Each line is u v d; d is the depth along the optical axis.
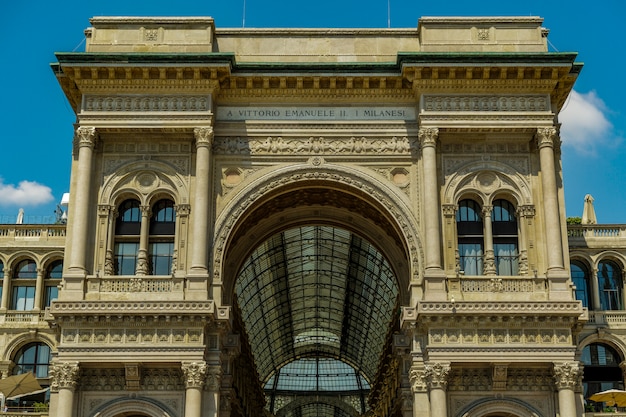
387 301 98.31
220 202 62.34
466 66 61.53
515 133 62.78
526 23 65.12
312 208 69.25
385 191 62.44
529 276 60.19
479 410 58.06
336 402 138.62
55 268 78.44
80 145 61.88
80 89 62.72
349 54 65.56
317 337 127.69
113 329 57.94
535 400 58.41
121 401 57.91
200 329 57.88
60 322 57.84
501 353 57.22
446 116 62.22
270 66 62.81
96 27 64.69
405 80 63.28
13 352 75.75
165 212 63.12
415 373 58.84
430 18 64.81
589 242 76.25
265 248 88.69
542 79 62.56
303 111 63.97
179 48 64.25
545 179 61.28
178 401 58.16
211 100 62.69
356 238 87.25
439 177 62.44
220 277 60.59
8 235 78.44
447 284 59.88
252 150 63.31
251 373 100.62
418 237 61.50
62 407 56.41
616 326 73.81
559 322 57.88
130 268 62.06
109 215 61.88
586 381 73.44
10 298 77.25
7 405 74.88
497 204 63.41
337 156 63.25
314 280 103.88
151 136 63.03
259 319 109.38
